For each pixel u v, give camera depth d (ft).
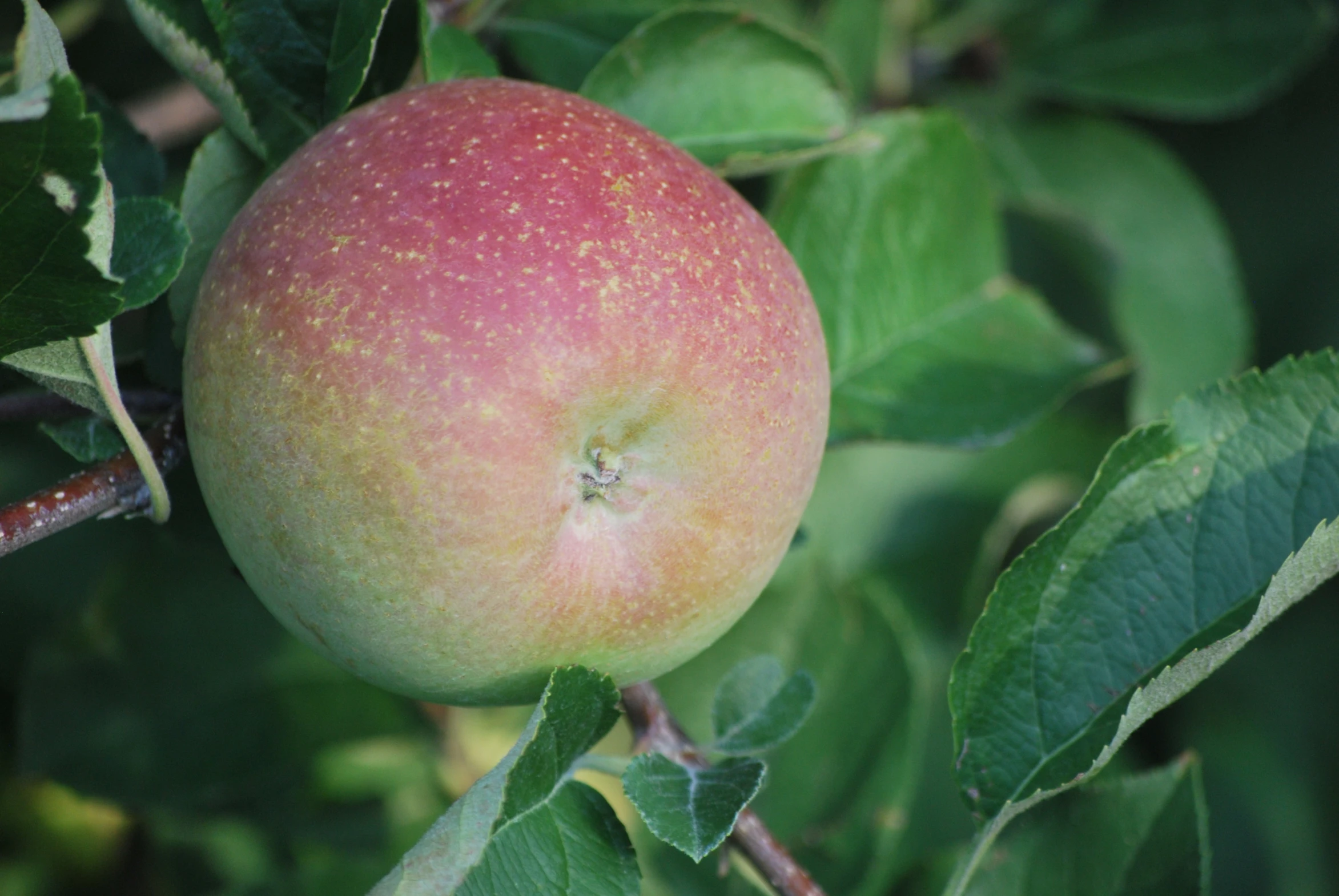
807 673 1.67
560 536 1.55
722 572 1.58
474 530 1.53
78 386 1.57
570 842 1.59
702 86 1.75
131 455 1.59
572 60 1.76
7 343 1.55
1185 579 1.69
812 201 1.82
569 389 1.54
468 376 1.53
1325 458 1.68
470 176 1.56
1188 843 1.74
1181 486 1.69
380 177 1.57
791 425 1.59
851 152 1.77
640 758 1.60
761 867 1.66
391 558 1.54
